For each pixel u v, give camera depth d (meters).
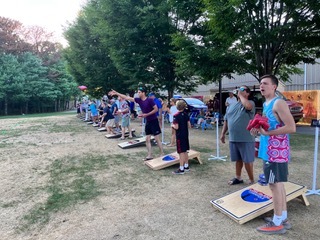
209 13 8.92
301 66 17.50
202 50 9.84
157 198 4.12
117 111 10.46
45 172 5.80
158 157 6.62
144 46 14.45
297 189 3.56
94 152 7.83
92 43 22.20
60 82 45.00
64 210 3.79
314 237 2.83
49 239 3.01
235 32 8.32
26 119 23.47
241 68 9.73
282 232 2.89
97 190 4.58
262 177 3.84
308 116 14.17
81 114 23.70
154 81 15.05
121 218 3.46
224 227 3.11
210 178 5.05
